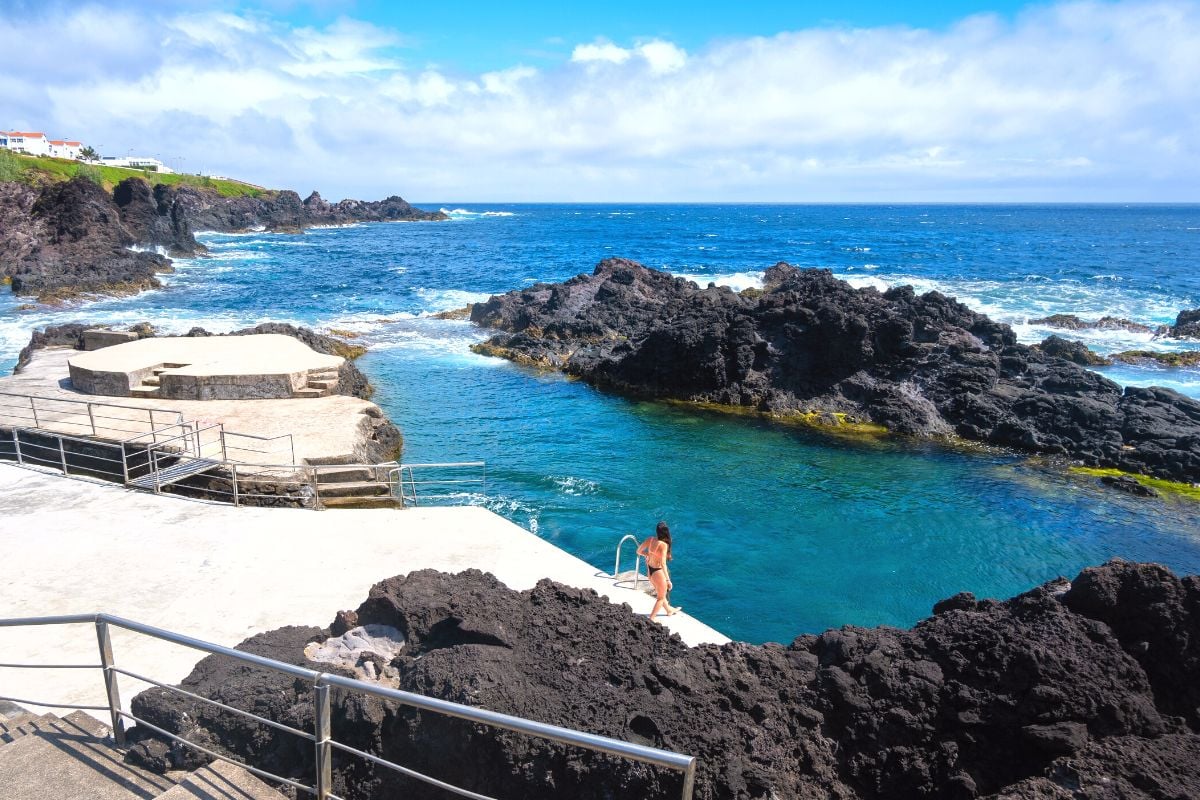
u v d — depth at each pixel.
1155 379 32.78
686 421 27.33
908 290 33.53
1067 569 16.45
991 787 6.30
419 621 7.69
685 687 6.73
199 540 12.48
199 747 5.61
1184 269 72.19
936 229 153.12
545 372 34.22
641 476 21.34
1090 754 5.94
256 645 7.41
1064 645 6.65
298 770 6.32
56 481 15.07
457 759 6.12
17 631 9.80
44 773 5.66
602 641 7.32
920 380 28.56
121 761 5.86
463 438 24.59
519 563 11.95
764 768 6.07
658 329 31.66
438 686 6.31
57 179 79.75
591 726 6.18
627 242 112.38
